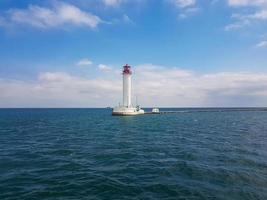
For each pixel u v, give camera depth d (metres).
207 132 53.19
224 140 40.22
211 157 26.66
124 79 117.19
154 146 34.88
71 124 77.75
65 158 27.09
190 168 21.92
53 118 115.19
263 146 33.75
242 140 39.94
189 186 17.34
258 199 15.03
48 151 31.28
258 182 18.00
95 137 45.56
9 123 83.12
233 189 16.62
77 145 36.16
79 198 15.57
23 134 50.59
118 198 15.54
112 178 19.59
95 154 29.27
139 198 15.49
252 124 75.75
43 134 50.47
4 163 24.62
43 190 16.94
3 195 16.02
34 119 107.12
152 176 20.05
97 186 17.72
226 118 111.00
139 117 115.31
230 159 25.45
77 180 19.11
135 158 26.98
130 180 19.06
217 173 20.25
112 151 31.22
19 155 28.66
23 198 15.54
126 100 122.56
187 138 43.38
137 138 43.91
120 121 90.44
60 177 19.91
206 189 16.72
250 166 22.52
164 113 160.50
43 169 22.41
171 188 17.02
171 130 58.00
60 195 16.08
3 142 39.38
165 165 23.52
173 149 32.25
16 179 19.31
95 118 110.94
